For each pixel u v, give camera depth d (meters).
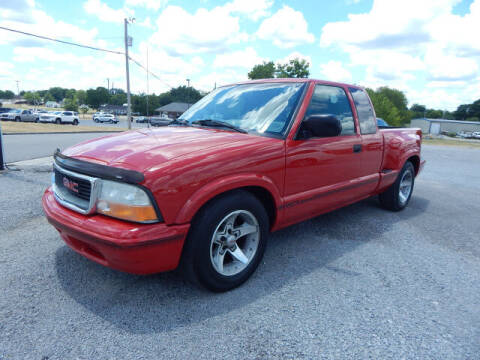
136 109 97.38
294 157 2.86
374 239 3.75
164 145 2.45
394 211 4.88
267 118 3.02
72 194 2.39
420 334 2.12
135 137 2.78
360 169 3.76
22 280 2.61
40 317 2.17
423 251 3.46
